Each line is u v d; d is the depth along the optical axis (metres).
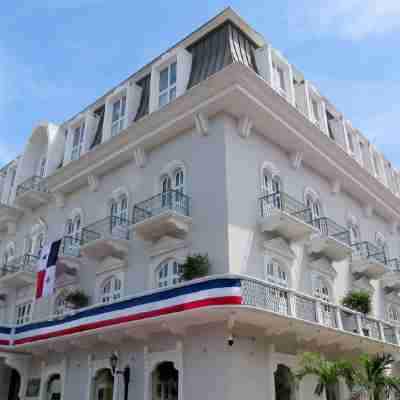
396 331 18.34
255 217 15.51
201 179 15.77
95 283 18.19
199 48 18.50
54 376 18.36
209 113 16.23
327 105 22.27
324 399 15.57
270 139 17.66
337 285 18.58
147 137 17.77
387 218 25.02
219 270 13.92
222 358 12.69
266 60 17.56
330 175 20.39
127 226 17.72
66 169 21.00
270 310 12.61
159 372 14.60
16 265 23.22
